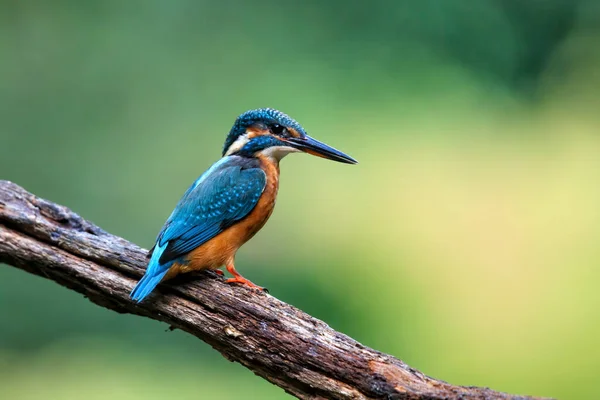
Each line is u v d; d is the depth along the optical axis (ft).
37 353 40.06
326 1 57.47
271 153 23.63
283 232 51.29
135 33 53.52
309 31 57.52
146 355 40.40
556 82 64.44
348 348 18.08
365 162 54.29
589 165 57.57
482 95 60.44
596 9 65.92
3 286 41.29
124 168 50.60
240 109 54.08
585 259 47.26
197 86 53.98
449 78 59.00
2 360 39.32
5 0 50.19
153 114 52.90
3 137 48.52
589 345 40.11
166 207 50.83
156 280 19.39
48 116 50.26
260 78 54.90
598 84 64.54
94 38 52.60
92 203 49.14
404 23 59.11
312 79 55.77
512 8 62.64
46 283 42.09
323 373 18.17
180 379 38.22
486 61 62.90
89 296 21.03
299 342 18.39
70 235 20.71
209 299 19.54
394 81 57.77
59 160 49.47
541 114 63.67
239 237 21.48
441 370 39.78
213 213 21.07
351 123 55.31
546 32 63.93
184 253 20.38
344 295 46.06
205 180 21.98
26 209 20.86
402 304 45.19
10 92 49.44
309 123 54.08
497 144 58.49
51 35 51.57
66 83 51.47
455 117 58.08
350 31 57.93
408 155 55.72
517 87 63.46
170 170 51.26
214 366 39.63
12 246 20.66
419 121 57.06
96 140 50.96
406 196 53.78
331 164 54.49
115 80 52.54
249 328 18.99
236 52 55.52
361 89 57.16
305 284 47.01
